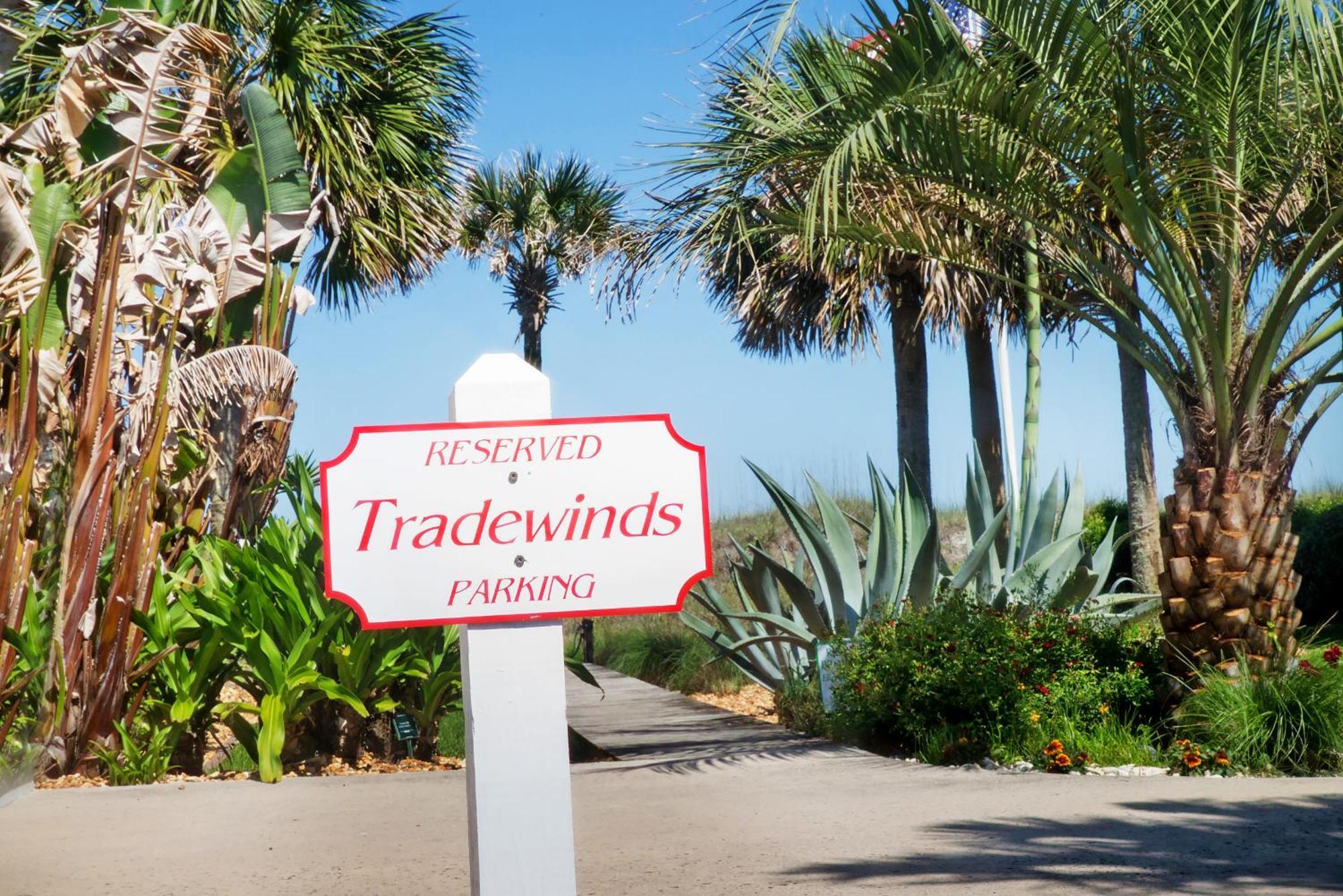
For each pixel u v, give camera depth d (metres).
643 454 2.54
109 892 4.07
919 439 15.63
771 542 23.64
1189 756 6.43
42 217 7.55
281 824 5.38
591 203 21.48
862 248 8.45
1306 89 6.92
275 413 9.24
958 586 8.99
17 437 7.14
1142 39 7.14
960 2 6.94
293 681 7.10
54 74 10.49
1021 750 7.03
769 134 7.48
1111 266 9.02
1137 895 3.71
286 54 13.18
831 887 3.92
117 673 7.32
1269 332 7.03
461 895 3.95
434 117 15.09
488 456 2.49
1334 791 5.59
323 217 14.32
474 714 2.44
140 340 8.27
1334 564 13.82
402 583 2.42
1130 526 14.38
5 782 6.37
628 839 4.88
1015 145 7.35
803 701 9.26
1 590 6.98
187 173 8.84
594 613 2.48
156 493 8.55
